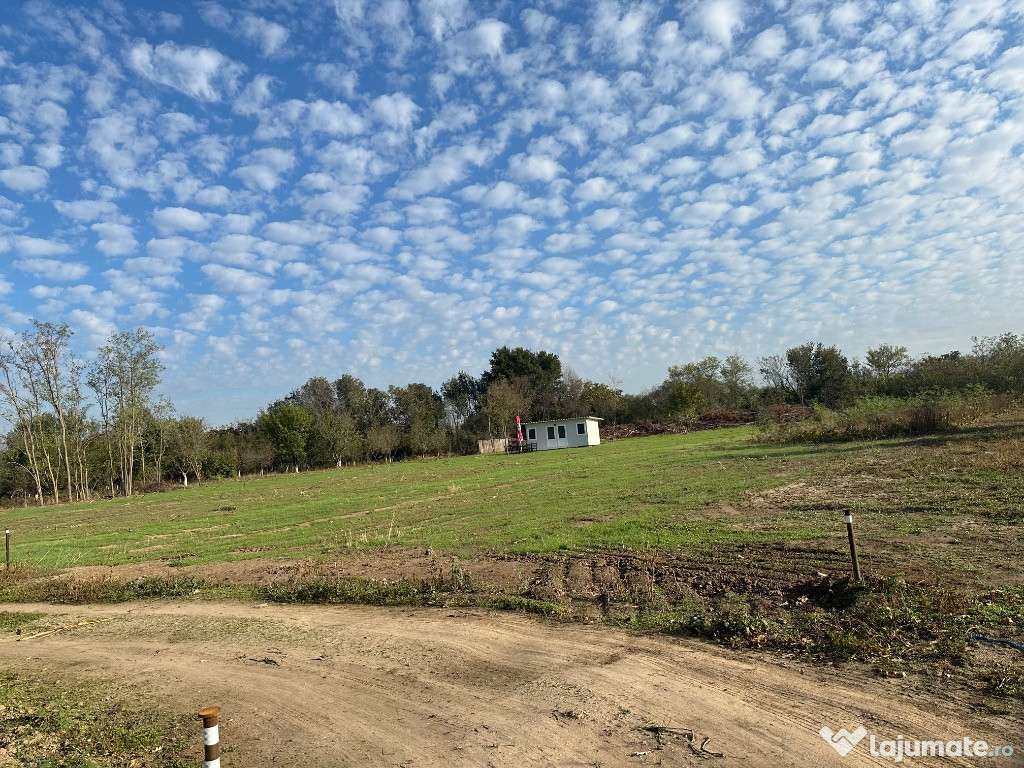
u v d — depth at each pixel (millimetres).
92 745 5922
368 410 85688
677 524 14406
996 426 29422
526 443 64688
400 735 5707
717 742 5090
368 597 10984
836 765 4594
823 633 7230
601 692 6277
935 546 10297
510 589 10562
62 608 12672
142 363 59000
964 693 5520
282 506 28547
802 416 51156
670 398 68188
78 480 57188
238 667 8031
